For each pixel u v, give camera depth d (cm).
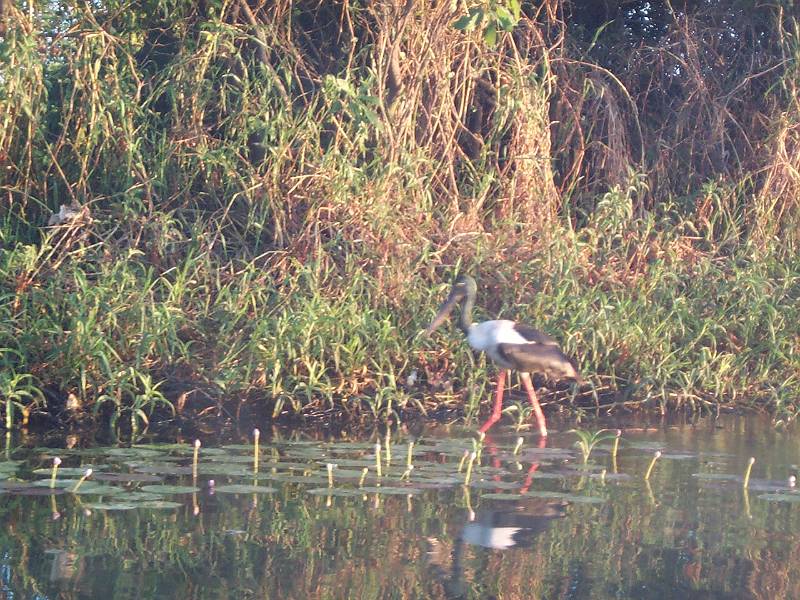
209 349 1259
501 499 858
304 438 1089
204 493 859
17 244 1318
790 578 683
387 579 664
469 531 770
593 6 1969
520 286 1399
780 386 1312
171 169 1520
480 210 1580
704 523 804
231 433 1105
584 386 1306
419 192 1527
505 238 1488
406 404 1232
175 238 1426
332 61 1728
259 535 749
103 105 1488
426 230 1479
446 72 1616
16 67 1412
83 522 770
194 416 1162
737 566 705
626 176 1708
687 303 1436
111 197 1461
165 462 959
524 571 685
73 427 1118
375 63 1596
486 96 1738
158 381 1204
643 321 1370
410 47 1605
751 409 1299
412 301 1337
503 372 1152
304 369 1223
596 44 1911
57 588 634
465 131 1712
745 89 1833
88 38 1508
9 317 1208
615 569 694
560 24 1841
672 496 880
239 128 1533
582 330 1311
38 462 950
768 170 1702
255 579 658
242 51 1662
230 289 1359
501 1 1493
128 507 808
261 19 1673
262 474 923
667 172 1798
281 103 1528
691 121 1836
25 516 781
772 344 1366
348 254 1371
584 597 641
